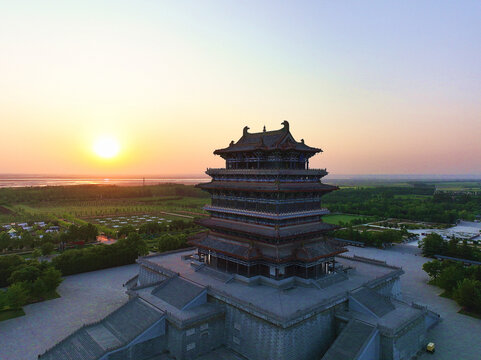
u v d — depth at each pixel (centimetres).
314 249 6209
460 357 5044
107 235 13675
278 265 5869
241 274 6241
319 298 5438
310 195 6625
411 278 8706
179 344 4903
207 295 5753
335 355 4562
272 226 5953
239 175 6650
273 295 5541
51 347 4978
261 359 4794
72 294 7325
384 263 7694
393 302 5953
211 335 5259
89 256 9069
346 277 6569
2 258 8000
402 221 19100
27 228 15062
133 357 4816
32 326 5772
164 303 5644
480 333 5759
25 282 6781
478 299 6400
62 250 11306
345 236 13250
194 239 7375
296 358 4709
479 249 11581
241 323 5134
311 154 6725
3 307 6359
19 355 4875
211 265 6912
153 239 13125
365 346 4562
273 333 4644
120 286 7881
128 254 9756
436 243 10825
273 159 6294
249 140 7212
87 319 6069
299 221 6328
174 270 6925
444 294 7538
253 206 6338
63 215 19050
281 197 5975
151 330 4991
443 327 5969
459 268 7688
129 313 5519
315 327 5016
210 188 7031
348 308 5606
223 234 6844
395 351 4772
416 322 5234
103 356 4478
